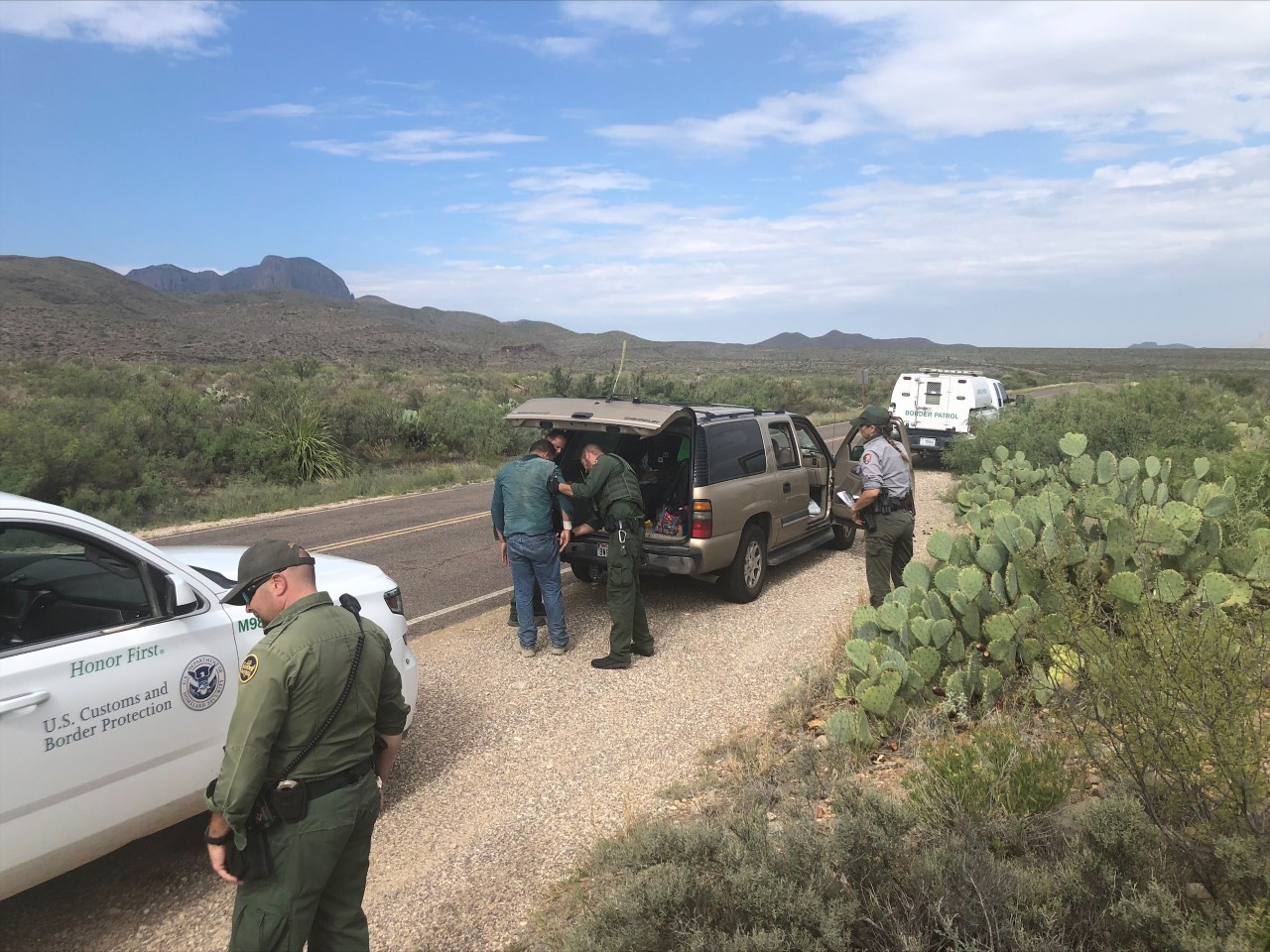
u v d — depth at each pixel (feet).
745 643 22.36
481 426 78.59
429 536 39.01
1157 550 19.30
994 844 10.16
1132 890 8.41
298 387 84.58
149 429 58.49
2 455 44.60
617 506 20.49
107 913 11.48
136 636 11.03
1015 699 15.93
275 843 7.77
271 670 7.72
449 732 17.21
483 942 10.63
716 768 14.97
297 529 42.04
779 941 8.34
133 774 10.86
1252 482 29.78
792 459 29.63
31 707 9.72
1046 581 17.63
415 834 13.39
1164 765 9.82
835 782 12.07
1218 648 10.59
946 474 57.88
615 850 11.44
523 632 21.72
